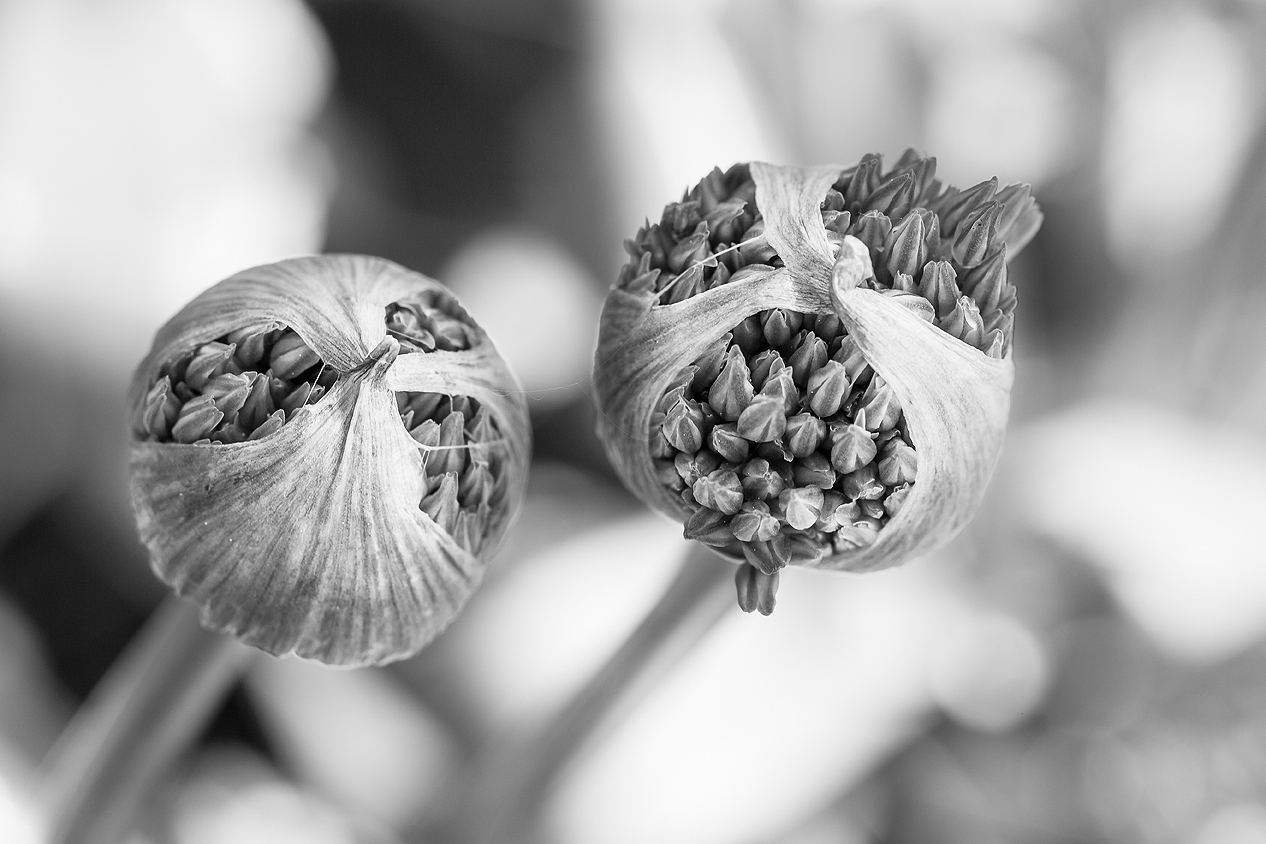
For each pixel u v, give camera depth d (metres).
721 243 0.28
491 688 0.42
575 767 0.33
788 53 0.48
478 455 0.28
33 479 0.45
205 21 0.47
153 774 0.31
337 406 0.27
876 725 0.41
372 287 0.28
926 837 0.44
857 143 0.48
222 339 0.28
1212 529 0.46
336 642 0.28
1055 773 0.45
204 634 0.30
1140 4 0.50
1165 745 0.45
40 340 0.46
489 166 0.50
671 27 0.48
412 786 0.40
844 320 0.27
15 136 0.45
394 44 0.50
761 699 0.41
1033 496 0.48
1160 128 0.52
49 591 0.45
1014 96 0.50
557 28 0.49
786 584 0.44
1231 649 0.45
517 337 0.47
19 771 0.39
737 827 0.39
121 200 0.46
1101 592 0.47
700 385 0.28
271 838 0.40
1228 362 0.50
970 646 0.46
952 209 0.28
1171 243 0.50
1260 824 0.44
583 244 0.49
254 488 0.27
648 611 0.32
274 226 0.47
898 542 0.28
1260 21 0.51
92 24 0.46
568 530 0.46
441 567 0.28
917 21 0.49
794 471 0.28
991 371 0.28
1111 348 0.51
